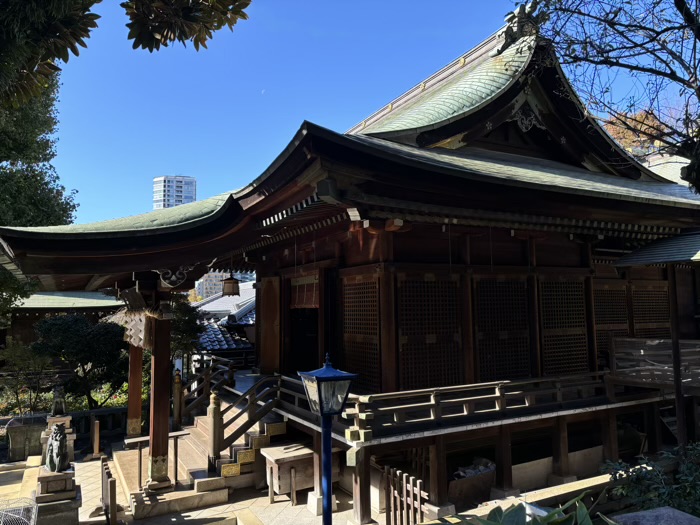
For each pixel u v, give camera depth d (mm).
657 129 5191
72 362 14383
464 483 7406
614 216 8039
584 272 9742
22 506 6137
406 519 5875
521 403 8172
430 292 8117
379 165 5359
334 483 8008
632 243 10375
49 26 3422
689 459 6188
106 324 14531
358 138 7074
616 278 10742
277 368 11211
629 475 5566
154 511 6984
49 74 3787
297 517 7008
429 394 6812
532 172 8336
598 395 8844
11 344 14031
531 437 9344
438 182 5965
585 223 8000
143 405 13609
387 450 6504
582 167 10750
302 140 4812
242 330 18375
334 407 4355
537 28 5469
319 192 5230
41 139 13414
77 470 9477
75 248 6332
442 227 8039
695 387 7812
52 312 19156
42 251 6172
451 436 7004
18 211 12508
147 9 3816
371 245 8000
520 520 2557
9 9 3102
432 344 8039
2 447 11312
